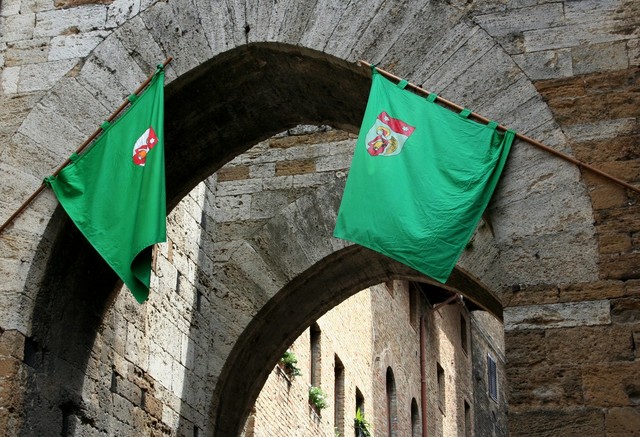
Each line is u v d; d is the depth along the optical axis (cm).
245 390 1471
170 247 1361
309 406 2125
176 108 1139
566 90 970
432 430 3039
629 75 963
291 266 1424
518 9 1014
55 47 1134
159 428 1290
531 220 932
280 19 1084
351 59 1048
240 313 1421
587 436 855
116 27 1128
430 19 1035
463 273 1332
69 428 1102
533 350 891
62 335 1091
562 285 905
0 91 1122
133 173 1037
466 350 3512
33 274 1041
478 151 959
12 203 1066
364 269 1452
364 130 992
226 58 1097
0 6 1169
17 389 1009
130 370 1238
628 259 899
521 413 875
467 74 1001
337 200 1437
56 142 1088
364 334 2612
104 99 1099
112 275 1152
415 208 947
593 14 992
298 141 1490
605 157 938
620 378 865
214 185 1488
